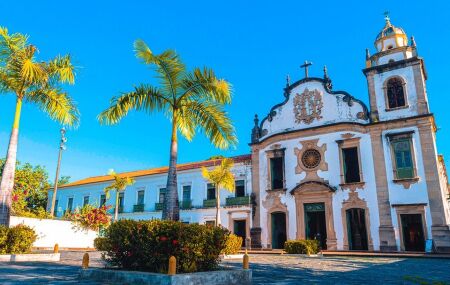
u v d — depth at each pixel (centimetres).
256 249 2567
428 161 2162
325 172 2494
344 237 2319
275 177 2769
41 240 2244
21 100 1352
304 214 2517
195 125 1301
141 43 1218
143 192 3603
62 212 4178
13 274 840
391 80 2425
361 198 2320
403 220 2194
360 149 2398
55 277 812
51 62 1374
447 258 1753
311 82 2714
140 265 790
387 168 2277
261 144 2830
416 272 1125
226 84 1215
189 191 3253
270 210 2662
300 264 1391
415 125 2252
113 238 838
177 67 1234
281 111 2809
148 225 792
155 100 1248
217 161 3219
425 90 2339
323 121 2591
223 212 2911
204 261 799
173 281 652
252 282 821
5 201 1254
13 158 1295
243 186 2927
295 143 2669
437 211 2067
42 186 4381
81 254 1800
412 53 2409
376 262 1530
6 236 1233
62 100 1416
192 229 788
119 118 1223
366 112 2445
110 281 752
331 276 993
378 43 2622
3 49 1288
